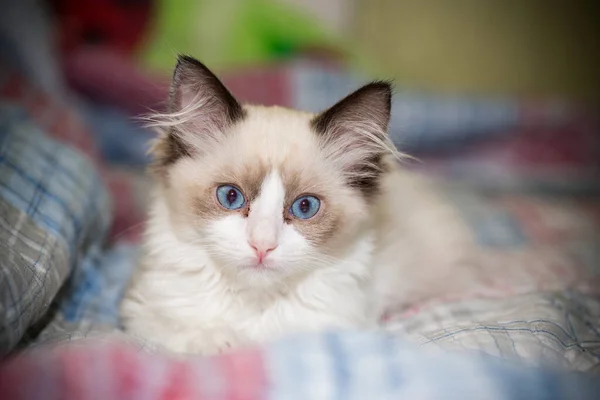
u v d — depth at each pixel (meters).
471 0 0.77
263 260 0.32
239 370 0.27
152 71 0.60
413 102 0.65
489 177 0.65
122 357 0.26
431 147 0.66
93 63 0.60
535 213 0.55
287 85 0.61
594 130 0.71
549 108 0.69
